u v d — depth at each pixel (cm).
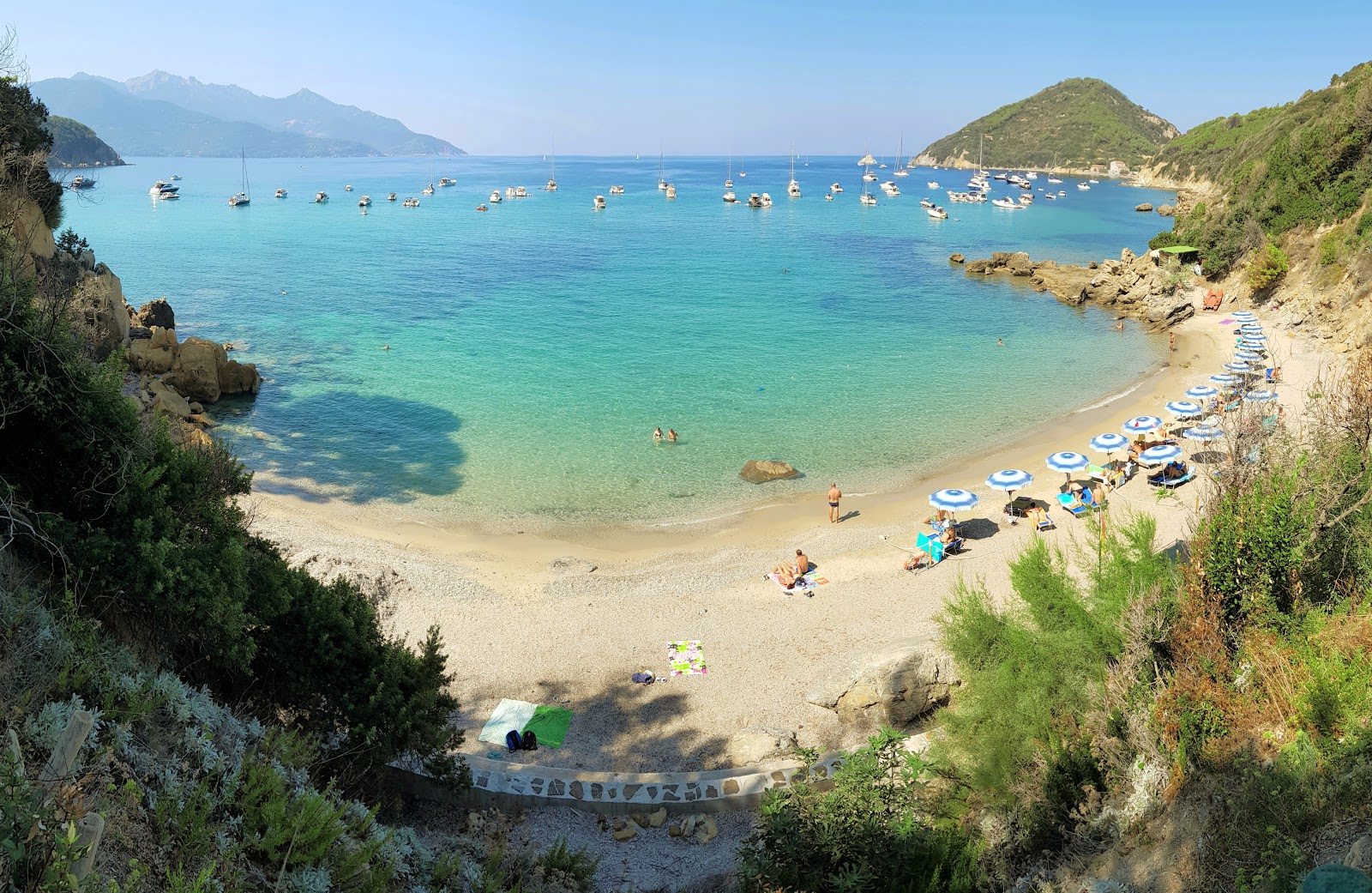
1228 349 5841
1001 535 3180
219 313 7219
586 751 1989
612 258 10975
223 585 1298
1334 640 1231
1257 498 1408
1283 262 6469
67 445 1287
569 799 1770
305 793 1137
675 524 3397
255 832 1036
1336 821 922
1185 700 1241
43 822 786
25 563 1216
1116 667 1439
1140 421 3831
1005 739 1460
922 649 2111
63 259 4319
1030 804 1317
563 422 4559
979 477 3819
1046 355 5991
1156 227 14275
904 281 9225
